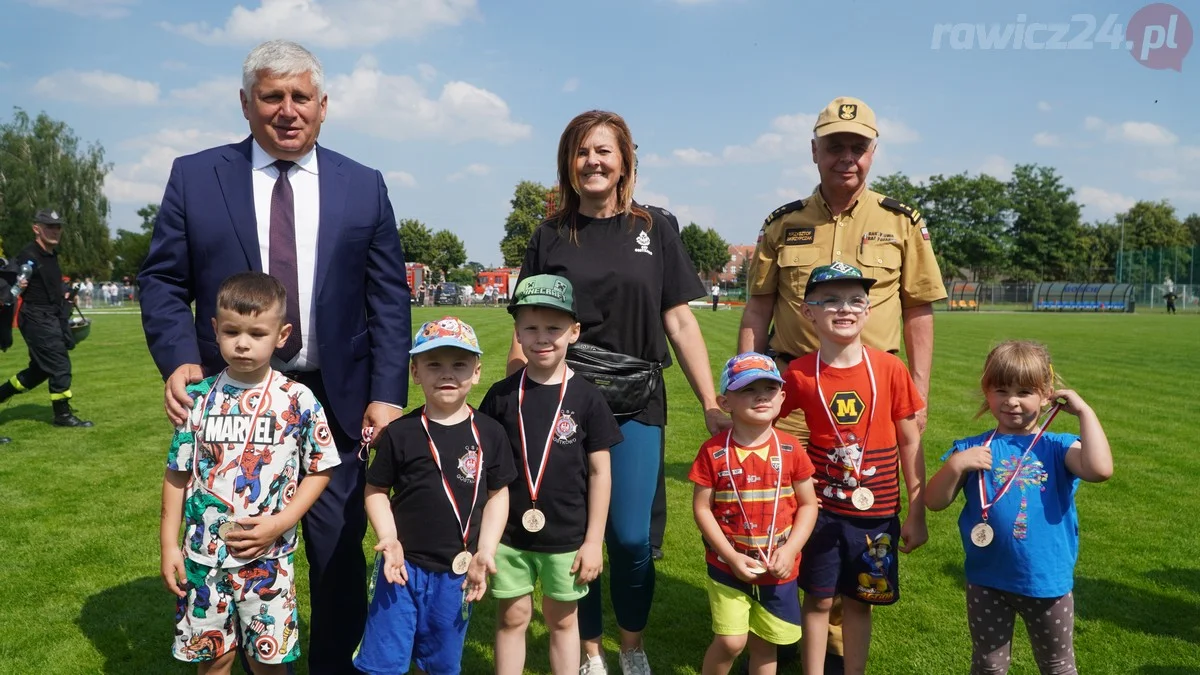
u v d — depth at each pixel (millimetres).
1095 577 4641
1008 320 38250
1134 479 6797
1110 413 9977
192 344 2984
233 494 2715
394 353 3275
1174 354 18188
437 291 53938
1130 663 3605
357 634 3287
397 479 2918
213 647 2762
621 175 3398
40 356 8438
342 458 3209
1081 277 83250
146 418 9156
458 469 2881
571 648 3092
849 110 3432
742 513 3062
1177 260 59031
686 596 4453
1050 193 79625
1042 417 3057
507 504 2959
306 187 3119
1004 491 2932
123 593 4312
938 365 15617
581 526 3062
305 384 3178
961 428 8977
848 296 3088
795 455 3100
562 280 3049
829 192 3650
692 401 10867
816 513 3098
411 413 2994
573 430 3031
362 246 3223
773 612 3027
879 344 3500
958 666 3590
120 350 17078
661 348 3408
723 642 3039
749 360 3049
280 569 2814
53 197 52938
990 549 2941
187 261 3084
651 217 3461
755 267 3949
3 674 3436
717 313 41875
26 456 7285
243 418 2738
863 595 3107
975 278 83000
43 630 3867
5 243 51188
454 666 2906
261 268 3029
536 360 3023
